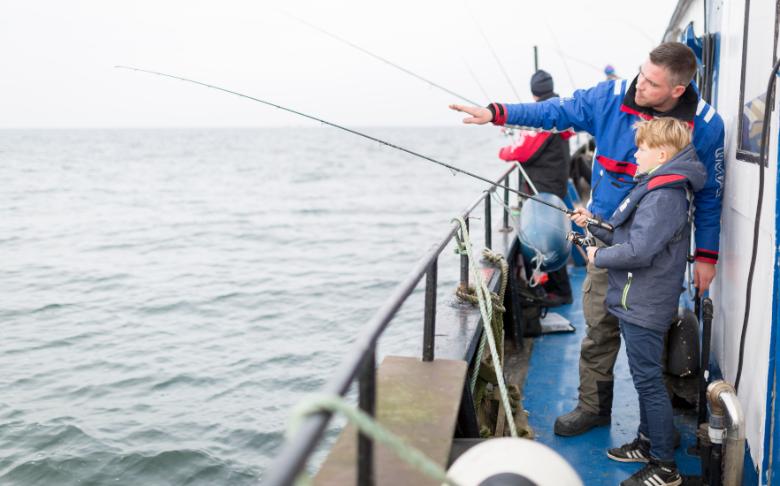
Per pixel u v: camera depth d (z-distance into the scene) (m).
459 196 33.34
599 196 3.32
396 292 2.05
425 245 17.91
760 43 2.74
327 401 1.27
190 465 5.58
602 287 3.47
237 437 6.05
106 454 5.80
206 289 12.25
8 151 115.25
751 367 2.84
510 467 1.90
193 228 21.80
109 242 18.95
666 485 3.03
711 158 3.08
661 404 3.03
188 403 6.81
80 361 8.22
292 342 8.79
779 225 2.41
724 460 2.69
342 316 10.09
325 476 2.02
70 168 61.75
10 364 8.16
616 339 3.58
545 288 5.96
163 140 197.75
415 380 2.69
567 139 5.96
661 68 2.87
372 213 26.00
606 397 3.65
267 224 22.73
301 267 14.69
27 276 13.90
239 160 79.94
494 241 5.62
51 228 22.03
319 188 38.94
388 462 2.13
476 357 3.43
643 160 2.86
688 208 2.87
